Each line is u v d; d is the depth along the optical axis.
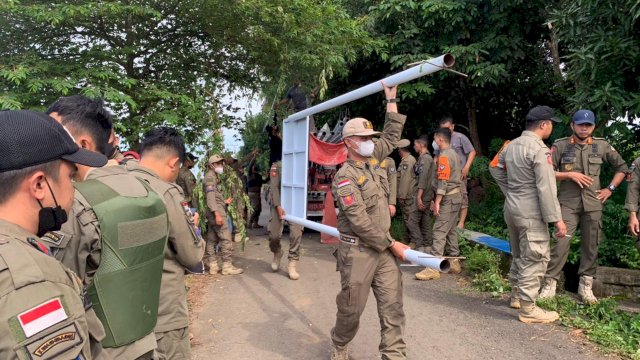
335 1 8.45
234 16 6.85
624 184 6.76
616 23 6.06
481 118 12.05
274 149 8.35
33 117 1.33
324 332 4.62
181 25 7.18
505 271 6.45
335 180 3.45
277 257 7.14
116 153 2.87
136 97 6.58
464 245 7.27
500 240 7.22
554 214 4.41
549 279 5.27
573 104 6.51
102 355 1.82
